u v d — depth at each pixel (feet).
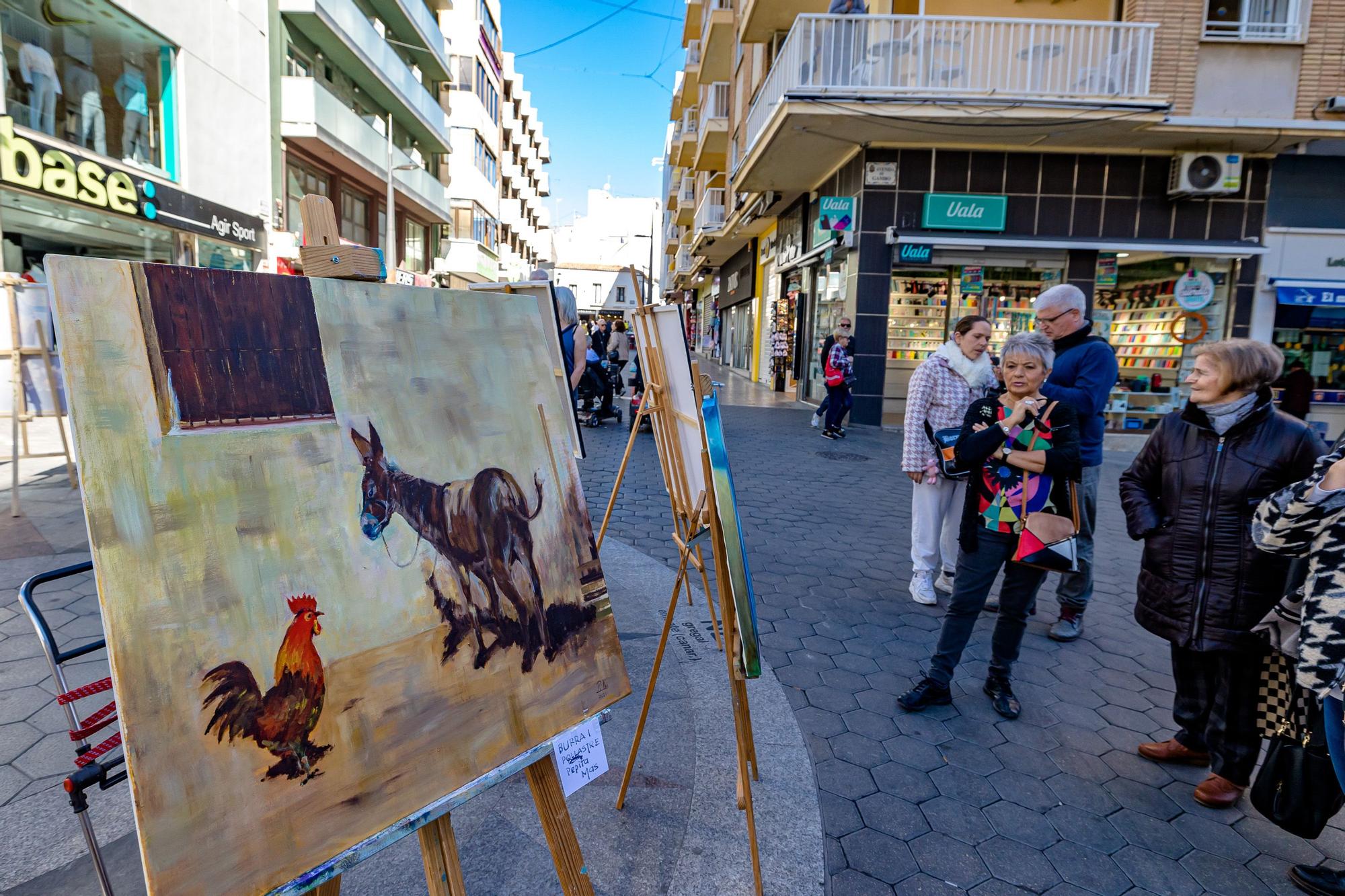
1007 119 35.58
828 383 37.60
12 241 35.78
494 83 134.41
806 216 54.65
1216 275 41.01
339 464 4.38
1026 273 41.65
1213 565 8.11
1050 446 9.54
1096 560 18.86
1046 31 36.22
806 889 6.80
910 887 7.14
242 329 4.12
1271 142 37.86
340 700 4.09
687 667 11.27
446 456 4.99
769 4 47.32
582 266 214.07
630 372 40.37
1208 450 8.23
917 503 14.65
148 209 41.63
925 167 40.34
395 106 80.89
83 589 13.00
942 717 10.45
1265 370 7.88
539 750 4.98
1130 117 35.32
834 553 18.12
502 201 148.66
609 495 22.86
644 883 6.79
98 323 3.57
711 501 6.23
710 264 112.78
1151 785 9.00
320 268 4.83
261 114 54.03
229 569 3.78
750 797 6.48
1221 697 8.45
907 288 41.98
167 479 3.66
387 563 4.48
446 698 4.58
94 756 4.76
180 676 3.50
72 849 6.96
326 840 3.86
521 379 5.71
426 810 4.29
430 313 5.22
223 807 3.54
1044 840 7.92
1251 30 36.68
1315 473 6.71
